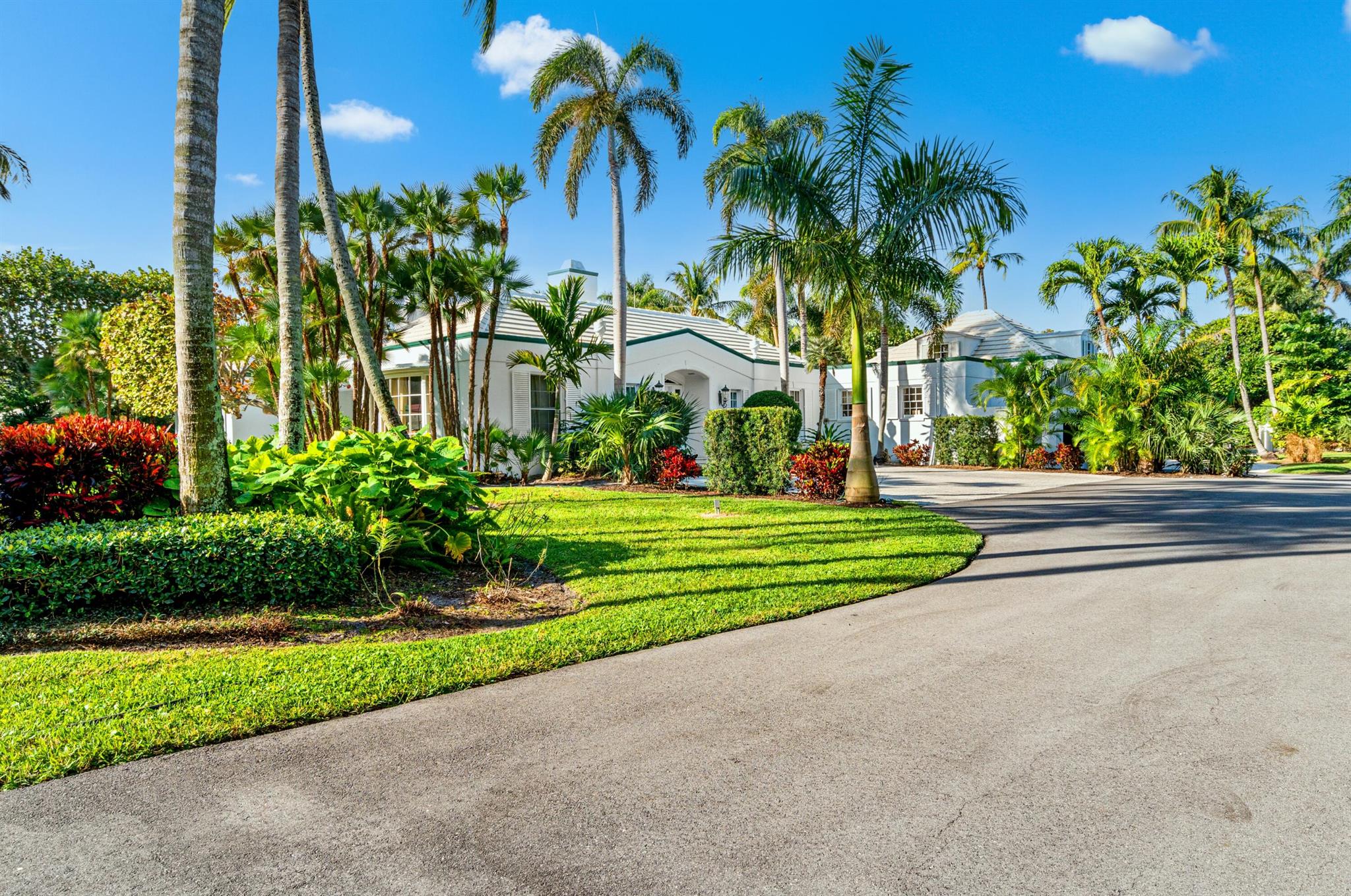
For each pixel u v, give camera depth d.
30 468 6.08
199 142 6.12
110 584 5.25
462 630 5.35
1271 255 25.92
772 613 5.62
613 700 3.97
